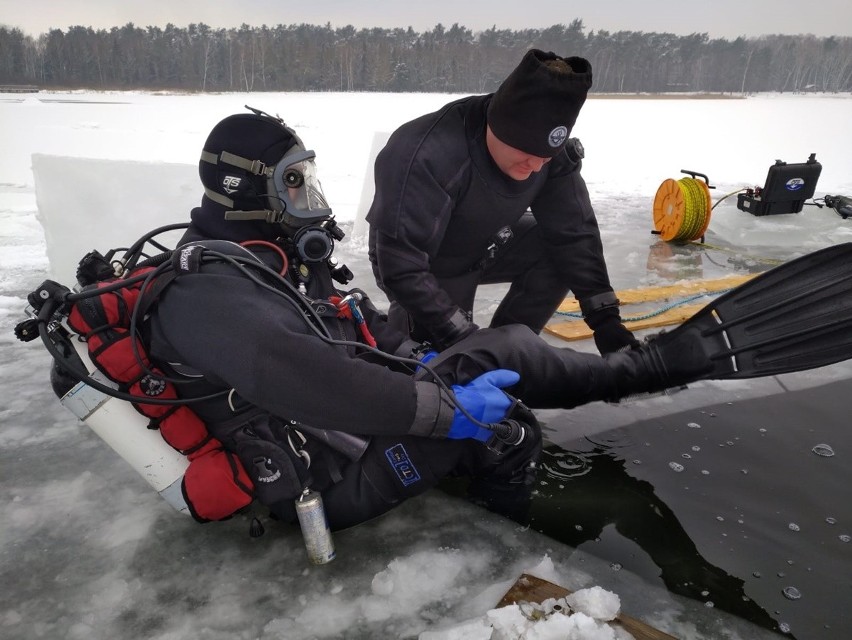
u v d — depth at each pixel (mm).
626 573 1625
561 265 2475
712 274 4262
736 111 34844
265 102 42531
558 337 3184
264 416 1589
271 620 1513
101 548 1766
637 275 4258
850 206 5266
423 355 1973
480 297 3840
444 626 1479
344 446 1619
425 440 1653
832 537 1739
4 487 2037
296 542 1783
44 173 3373
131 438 1573
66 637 1477
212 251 1391
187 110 29922
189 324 1358
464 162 2062
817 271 1961
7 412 2500
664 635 1375
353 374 1422
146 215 3541
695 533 1768
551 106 1805
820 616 1483
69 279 3430
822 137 17469
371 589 1603
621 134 18531
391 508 1741
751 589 1565
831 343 1890
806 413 2383
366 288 3895
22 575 1668
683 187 4855
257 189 1512
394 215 2020
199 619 1521
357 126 20047
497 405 1623
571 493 1951
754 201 5230
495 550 1727
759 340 1945
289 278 1582
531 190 2234
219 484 1592
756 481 1987
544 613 1445
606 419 2371
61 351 1499
